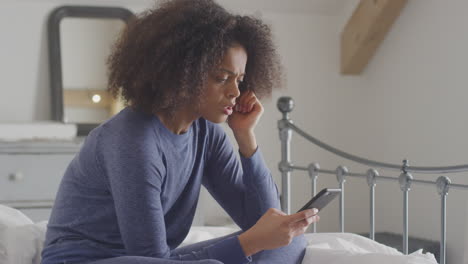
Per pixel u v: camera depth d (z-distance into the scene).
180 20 1.25
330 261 1.44
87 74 3.25
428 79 3.00
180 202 1.41
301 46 3.47
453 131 2.85
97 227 1.30
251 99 1.47
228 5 3.38
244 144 1.48
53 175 2.92
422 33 3.03
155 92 1.26
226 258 1.24
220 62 1.27
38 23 3.25
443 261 1.62
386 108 3.32
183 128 1.33
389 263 1.34
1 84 3.22
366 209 3.51
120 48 1.32
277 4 3.39
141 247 1.21
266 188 1.49
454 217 2.81
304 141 3.48
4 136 2.96
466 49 2.76
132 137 1.23
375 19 3.14
